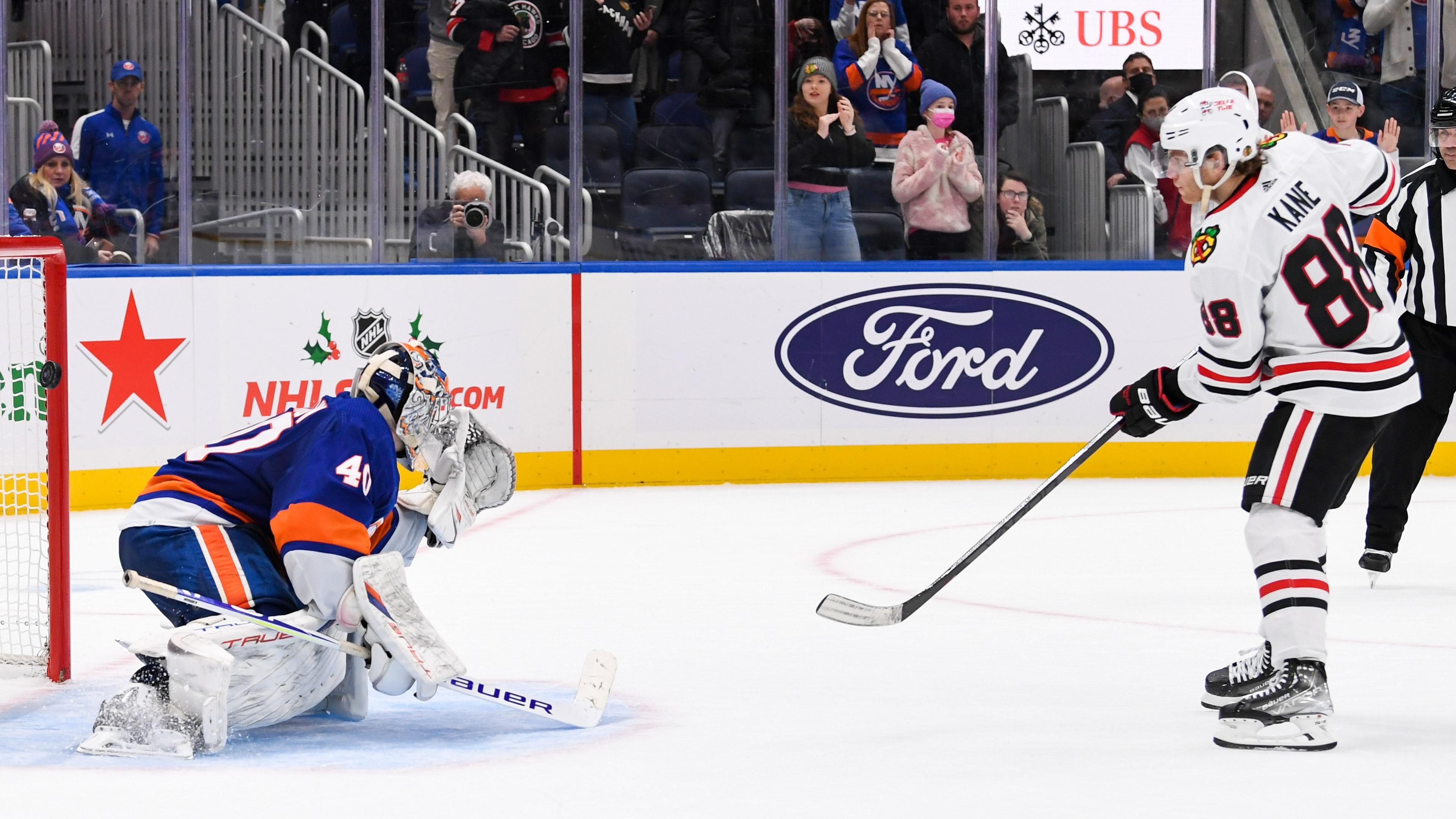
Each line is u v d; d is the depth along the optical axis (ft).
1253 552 23.93
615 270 62.54
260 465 23.79
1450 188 38.78
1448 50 67.92
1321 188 23.45
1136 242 67.46
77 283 55.21
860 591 39.09
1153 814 19.31
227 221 61.57
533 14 63.16
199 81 60.70
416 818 19.29
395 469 24.02
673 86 64.75
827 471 64.34
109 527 51.29
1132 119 67.00
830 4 65.00
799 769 21.84
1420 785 20.72
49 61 59.21
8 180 59.26
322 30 61.67
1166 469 65.46
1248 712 23.04
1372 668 29.30
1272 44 67.36
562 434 62.44
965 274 64.64
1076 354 65.36
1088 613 35.76
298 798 20.22
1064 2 66.08
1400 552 45.14
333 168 62.44
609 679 25.38
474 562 44.09
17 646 32.24
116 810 19.69
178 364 57.36
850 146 65.57
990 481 64.44
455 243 63.62
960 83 65.92
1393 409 23.49
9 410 51.11
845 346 64.08
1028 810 19.56
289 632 22.63
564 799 20.18
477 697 23.70
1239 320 23.48
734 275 63.26
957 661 30.48
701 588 39.65
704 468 63.62
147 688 23.07
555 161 64.08
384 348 24.25
